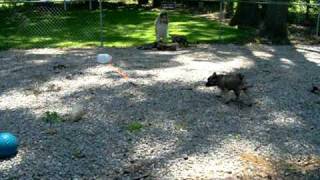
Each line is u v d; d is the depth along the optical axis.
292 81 9.13
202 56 11.32
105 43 12.95
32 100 7.71
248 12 16.39
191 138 6.31
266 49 12.66
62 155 5.75
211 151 5.95
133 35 14.20
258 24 16.39
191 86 8.51
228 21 17.50
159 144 6.11
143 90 8.23
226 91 7.77
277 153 5.97
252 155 5.88
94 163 5.59
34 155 5.74
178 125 6.70
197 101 7.70
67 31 14.66
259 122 6.94
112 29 15.23
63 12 19.12
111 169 5.47
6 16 17.44
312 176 5.43
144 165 5.58
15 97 7.87
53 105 7.48
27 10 18.92
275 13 14.09
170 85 8.55
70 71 9.51
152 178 5.28
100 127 6.59
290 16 17.81
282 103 7.78
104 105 7.46
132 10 20.94
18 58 10.84
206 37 14.05
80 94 7.99
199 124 6.77
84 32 14.55
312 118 7.18
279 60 11.13
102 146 6.02
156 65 10.13
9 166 5.48
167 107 7.41
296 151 6.04
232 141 6.26
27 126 6.60
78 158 5.70
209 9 20.84
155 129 6.55
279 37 14.11
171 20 17.42
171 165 5.58
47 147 5.95
